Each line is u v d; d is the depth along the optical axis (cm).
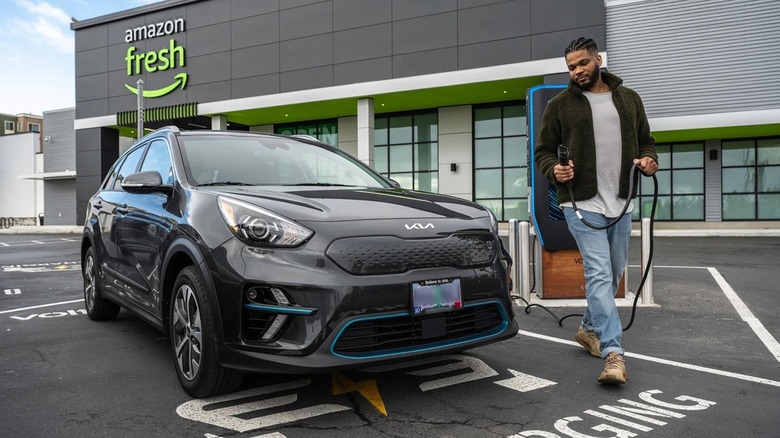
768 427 257
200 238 290
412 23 1784
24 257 1273
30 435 253
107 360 379
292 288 259
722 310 534
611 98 338
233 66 2100
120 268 422
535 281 639
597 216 337
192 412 279
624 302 574
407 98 1922
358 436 248
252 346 263
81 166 2530
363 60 1856
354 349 262
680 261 953
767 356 380
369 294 262
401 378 330
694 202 1912
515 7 1659
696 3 1638
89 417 274
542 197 582
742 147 1858
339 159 437
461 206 334
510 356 380
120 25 2370
